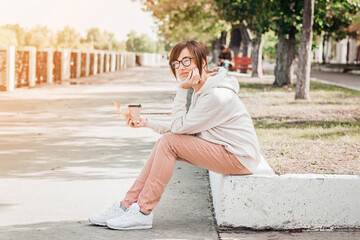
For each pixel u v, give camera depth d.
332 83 24.94
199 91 4.20
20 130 9.18
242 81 25.20
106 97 15.80
